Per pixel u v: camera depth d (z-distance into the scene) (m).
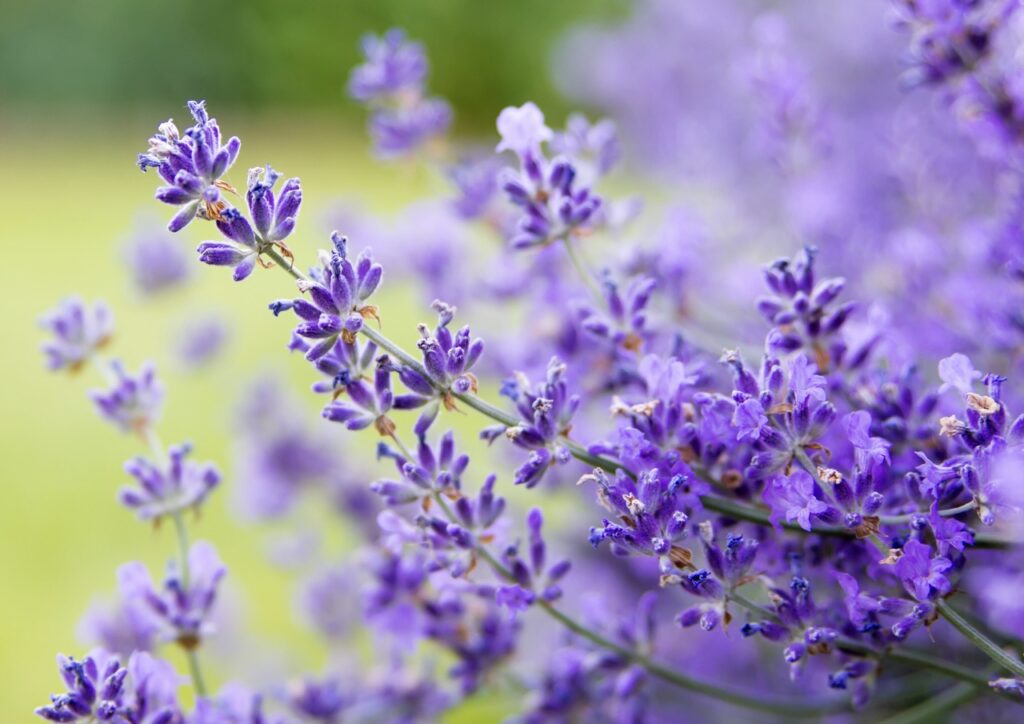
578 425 0.45
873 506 0.36
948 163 0.51
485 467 0.53
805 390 0.37
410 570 0.42
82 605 0.66
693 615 0.38
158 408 0.43
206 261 0.37
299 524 0.56
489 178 0.48
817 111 0.52
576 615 0.49
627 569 0.50
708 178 0.65
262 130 2.33
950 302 0.45
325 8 2.44
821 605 0.38
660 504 0.37
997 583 0.40
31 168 2.06
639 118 0.96
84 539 0.75
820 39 0.78
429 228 0.50
